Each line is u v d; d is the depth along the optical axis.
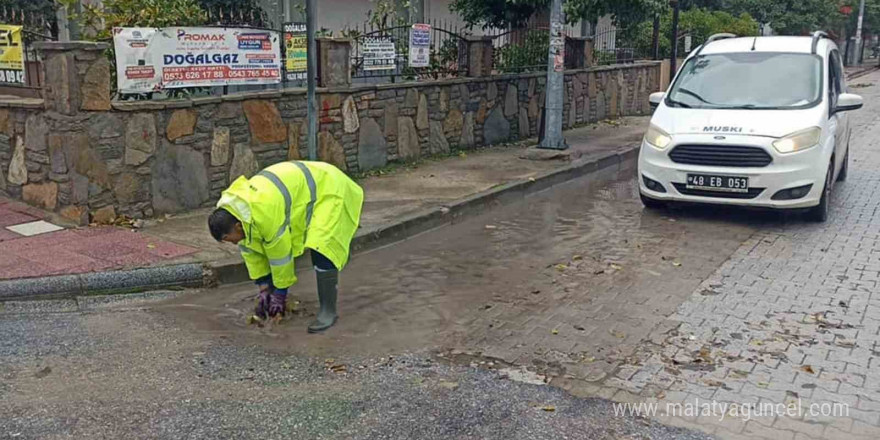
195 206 8.13
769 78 9.13
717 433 4.04
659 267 6.97
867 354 5.05
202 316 5.67
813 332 5.42
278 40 8.88
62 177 7.30
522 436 3.97
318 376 4.66
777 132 8.17
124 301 5.94
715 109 8.84
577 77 15.72
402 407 4.27
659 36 22.59
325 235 5.24
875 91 28.69
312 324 5.46
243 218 4.96
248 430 3.99
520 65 13.82
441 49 12.12
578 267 6.98
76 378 4.60
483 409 4.26
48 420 4.08
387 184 9.73
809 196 8.19
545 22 16.61
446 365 4.85
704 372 4.77
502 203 9.53
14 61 7.78
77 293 5.96
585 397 4.43
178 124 7.86
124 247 6.74
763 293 6.26
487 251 7.49
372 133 10.41
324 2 15.86
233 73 8.41
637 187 10.74
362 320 5.61
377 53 10.55
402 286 6.40
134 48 7.46
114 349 5.04
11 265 6.21
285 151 9.10
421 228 8.18
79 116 7.15
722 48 9.86
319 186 5.34
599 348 5.14
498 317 5.71
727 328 5.50
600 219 8.83
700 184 8.42
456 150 12.05
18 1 9.61
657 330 5.45
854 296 6.18
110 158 7.39
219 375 4.66
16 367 4.73
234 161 8.50
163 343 5.15
